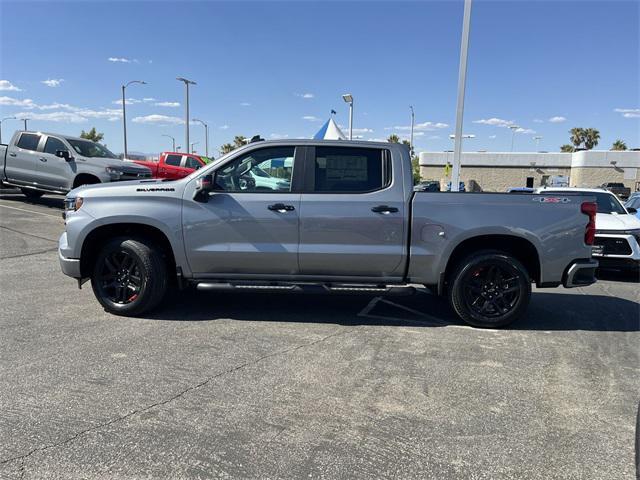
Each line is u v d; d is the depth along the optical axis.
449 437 3.16
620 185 46.50
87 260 5.57
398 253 5.27
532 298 7.16
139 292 5.45
